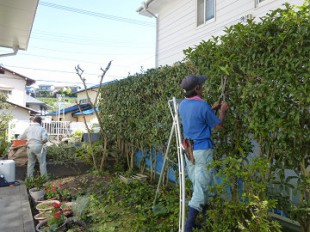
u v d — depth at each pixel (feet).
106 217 12.80
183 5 28.40
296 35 7.23
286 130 7.63
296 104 7.54
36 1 13.10
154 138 16.35
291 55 7.39
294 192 8.13
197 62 11.18
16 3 13.38
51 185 16.20
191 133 9.28
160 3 30.45
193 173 9.59
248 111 8.84
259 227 7.28
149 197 15.16
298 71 7.34
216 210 8.71
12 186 16.21
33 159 19.52
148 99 17.60
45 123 51.57
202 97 11.00
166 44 31.24
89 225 11.97
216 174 8.91
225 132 10.28
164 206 13.29
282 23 7.67
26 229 10.17
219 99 9.81
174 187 15.76
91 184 18.80
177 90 13.61
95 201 14.75
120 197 15.78
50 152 22.89
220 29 23.27
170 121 14.43
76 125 55.98
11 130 40.86
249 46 8.63
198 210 9.12
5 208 12.31
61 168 21.65
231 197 9.58
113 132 23.30
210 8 24.95
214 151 10.63
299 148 7.76
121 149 23.09
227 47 9.38
